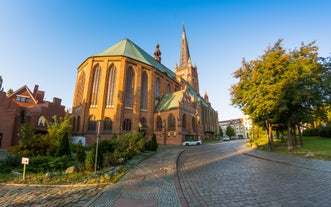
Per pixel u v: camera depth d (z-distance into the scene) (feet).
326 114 64.44
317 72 56.65
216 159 51.70
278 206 17.46
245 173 32.50
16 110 97.81
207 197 20.26
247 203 18.28
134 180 28.55
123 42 166.40
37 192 23.41
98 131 37.47
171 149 91.30
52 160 37.76
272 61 58.90
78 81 155.02
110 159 43.62
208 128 248.52
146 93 155.02
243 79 72.38
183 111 146.41
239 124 391.86
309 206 17.42
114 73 139.95
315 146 70.95
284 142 94.94
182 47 308.40
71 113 146.51
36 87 168.96
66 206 18.53
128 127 134.72
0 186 26.30
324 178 27.63
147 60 174.09
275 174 31.14
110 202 19.03
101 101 130.11
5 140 86.12
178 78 226.38
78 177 30.91
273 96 56.44
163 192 22.18
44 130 112.88
